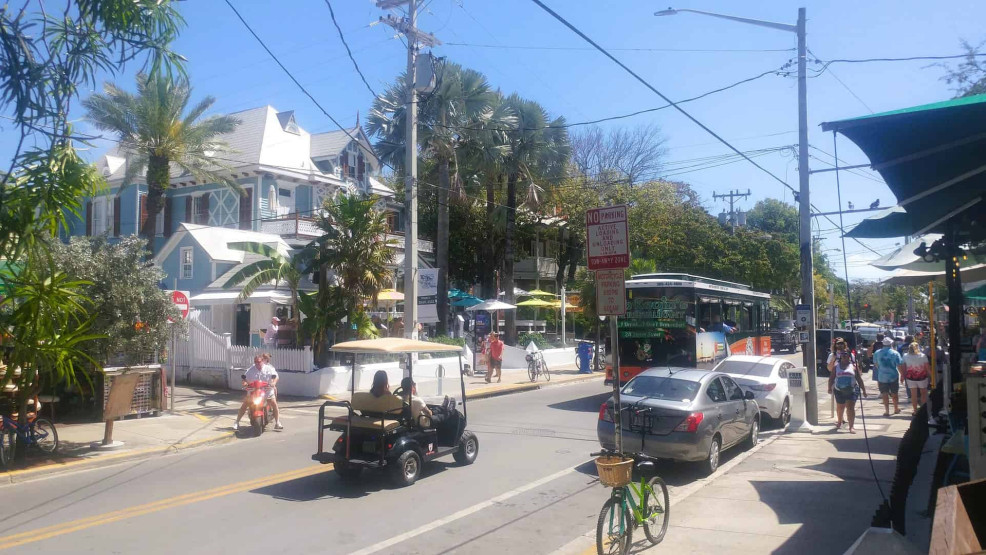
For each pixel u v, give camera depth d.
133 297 12.91
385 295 25.62
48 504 9.05
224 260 27.38
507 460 11.71
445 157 29.48
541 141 33.09
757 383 15.08
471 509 8.71
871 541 5.65
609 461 6.43
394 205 39.47
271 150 33.12
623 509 6.51
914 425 7.29
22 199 5.26
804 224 15.30
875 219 7.52
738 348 21.14
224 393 20.30
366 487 9.87
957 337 8.49
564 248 45.56
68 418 15.71
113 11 5.61
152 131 23.80
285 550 7.12
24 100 5.33
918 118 4.66
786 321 44.50
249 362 20.80
